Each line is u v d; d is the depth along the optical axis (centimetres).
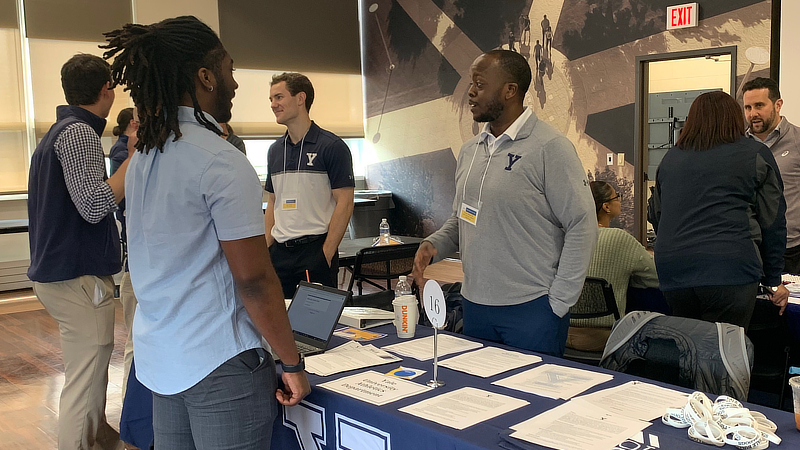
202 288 142
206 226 141
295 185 311
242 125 888
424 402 162
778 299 259
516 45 767
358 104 994
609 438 136
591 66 695
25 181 739
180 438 154
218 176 138
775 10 553
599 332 315
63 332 268
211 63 145
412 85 908
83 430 271
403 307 229
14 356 482
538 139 220
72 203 257
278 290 147
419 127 905
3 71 713
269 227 330
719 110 248
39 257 259
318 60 945
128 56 140
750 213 247
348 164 315
